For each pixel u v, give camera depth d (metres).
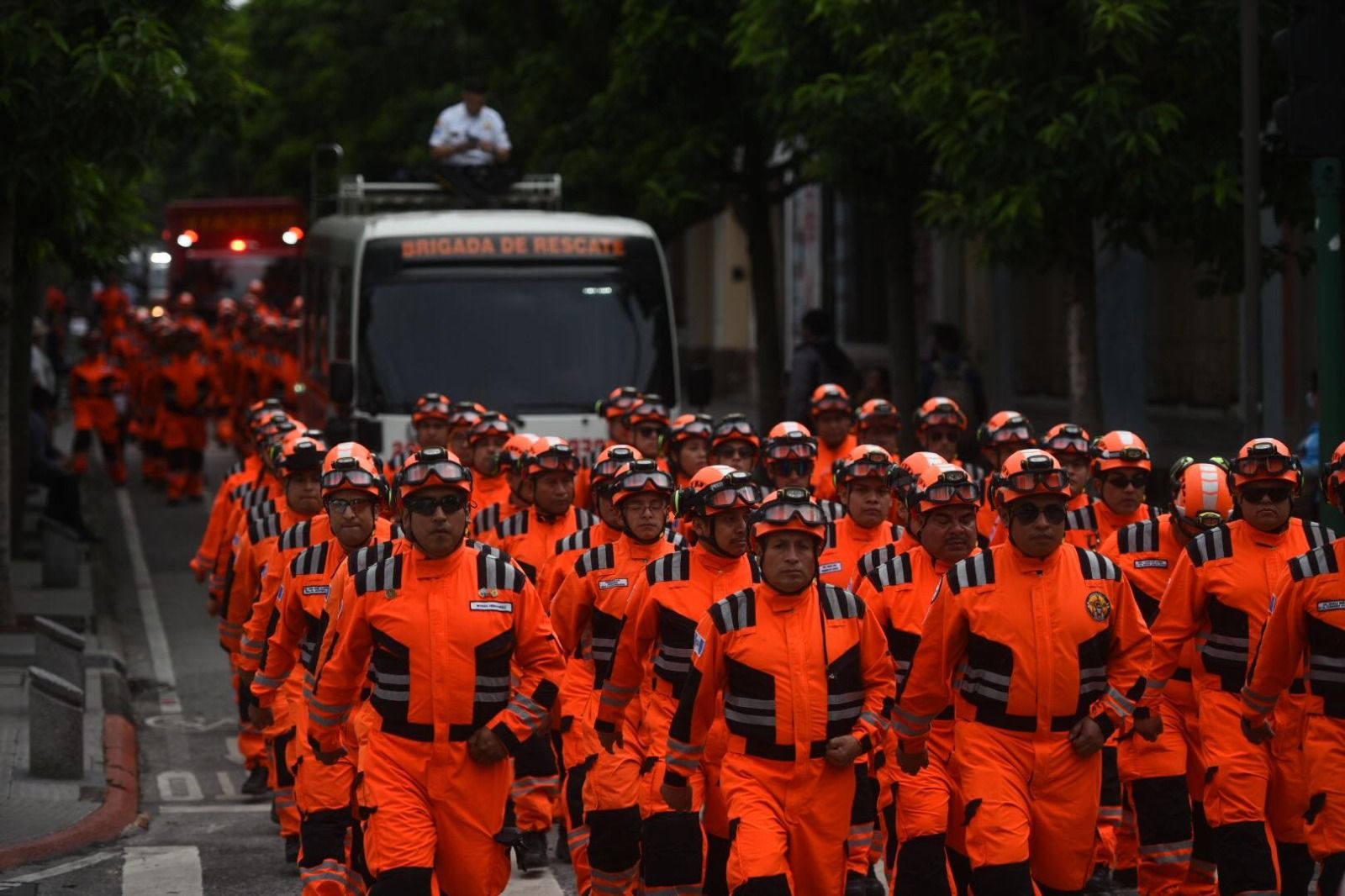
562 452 30.48
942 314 87.31
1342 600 21.88
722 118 65.94
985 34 43.12
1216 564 24.02
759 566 22.84
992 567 21.27
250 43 107.50
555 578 27.91
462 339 49.66
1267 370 58.31
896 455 35.84
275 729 28.58
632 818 24.56
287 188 113.00
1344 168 29.16
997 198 42.25
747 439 34.03
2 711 39.12
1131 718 21.89
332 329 55.38
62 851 29.72
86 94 44.41
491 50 84.19
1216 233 43.66
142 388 87.00
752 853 20.31
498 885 21.41
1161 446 67.12
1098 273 69.00
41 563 60.12
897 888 22.27
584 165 68.56
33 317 64.31
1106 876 27.31
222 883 27.91
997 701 21.22
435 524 20.78
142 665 48.59
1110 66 42.28
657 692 23.45
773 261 70.56
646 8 62.81
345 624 21.16
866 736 20.88
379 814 20.72
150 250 141.50
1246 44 34.84
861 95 52.88
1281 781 23.98
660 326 50.81
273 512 31.31
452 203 61.16
